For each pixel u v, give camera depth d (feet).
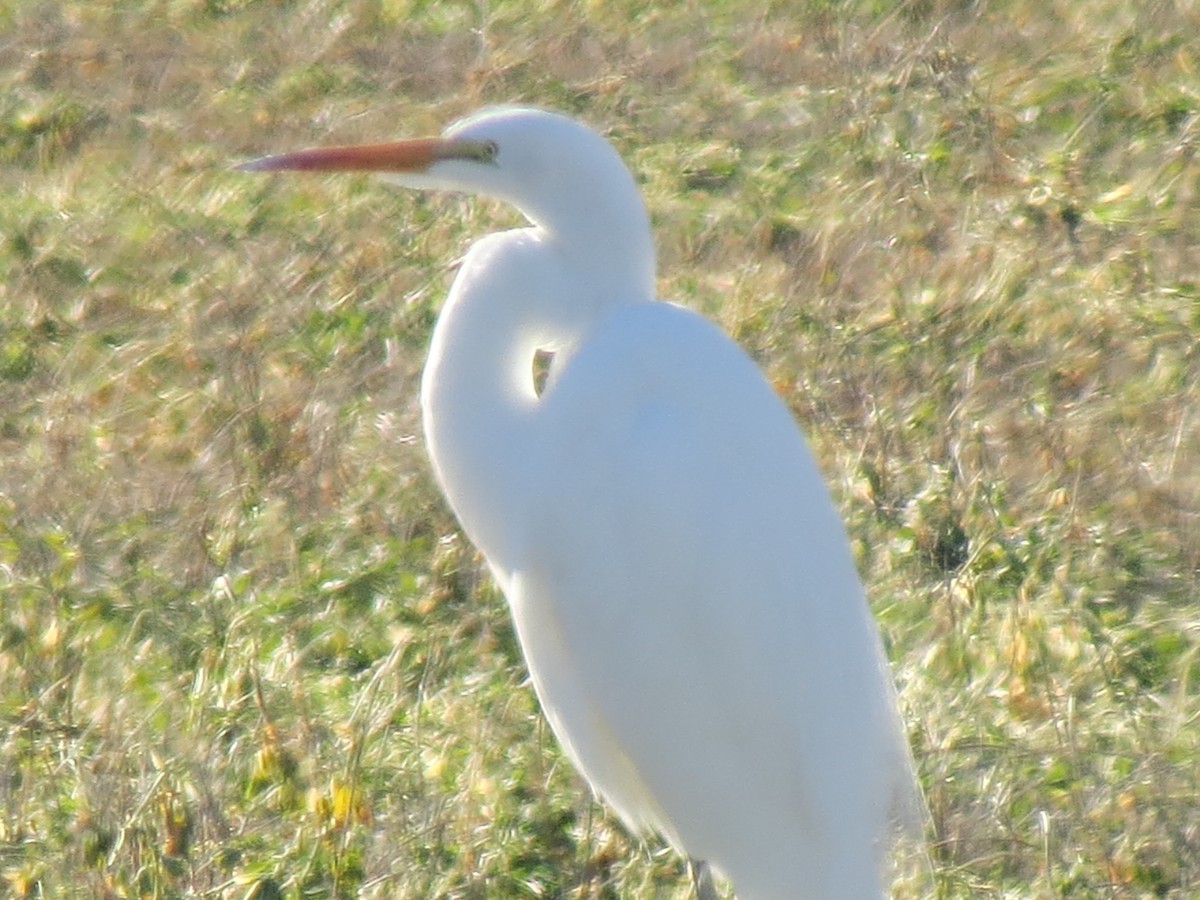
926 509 33.58
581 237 23.45
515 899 26.09
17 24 62.95
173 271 46.26
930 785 26.63
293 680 29.55
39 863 26.14
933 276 40.73
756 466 21.63
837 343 38.32
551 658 23.41
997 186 44.65
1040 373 37.37
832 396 37.27
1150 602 31.73
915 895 25.11
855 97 49.88
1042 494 34.09
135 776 27.40
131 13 63.36
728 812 22.12
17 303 45.11
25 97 57.57
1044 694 28.91
